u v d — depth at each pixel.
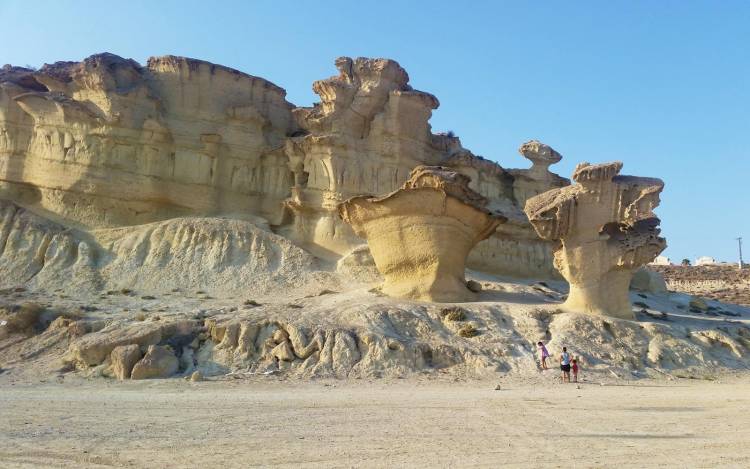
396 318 28.44
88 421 14.09
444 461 10.32
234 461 10.27
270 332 25.98
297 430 13.10
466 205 33.75
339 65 51.78
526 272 55.16
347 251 46.12
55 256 39.34
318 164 48.25
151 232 42.28
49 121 45.22
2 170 45.34
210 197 47.62
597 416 15.14
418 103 51.31
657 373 25.66
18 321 28.02
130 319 28.59
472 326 28.47
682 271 87.12
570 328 28.47
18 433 12.52
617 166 31.19
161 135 46.31
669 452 11.12
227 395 18.89
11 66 49.66
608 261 31.66
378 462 10.23
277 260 42.19
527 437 12.43
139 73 48.53
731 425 13.95
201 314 29.53
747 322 40.34
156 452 10.92
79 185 44.00
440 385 21.88
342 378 22.94
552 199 33.31
